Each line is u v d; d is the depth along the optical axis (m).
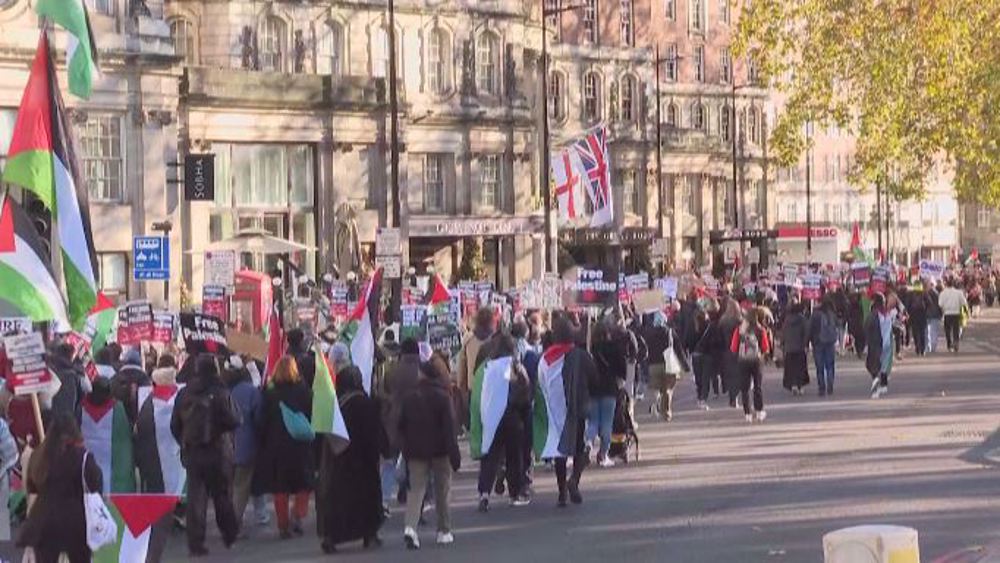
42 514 14.21
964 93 50.84
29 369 15.69
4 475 17.47
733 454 26.70
